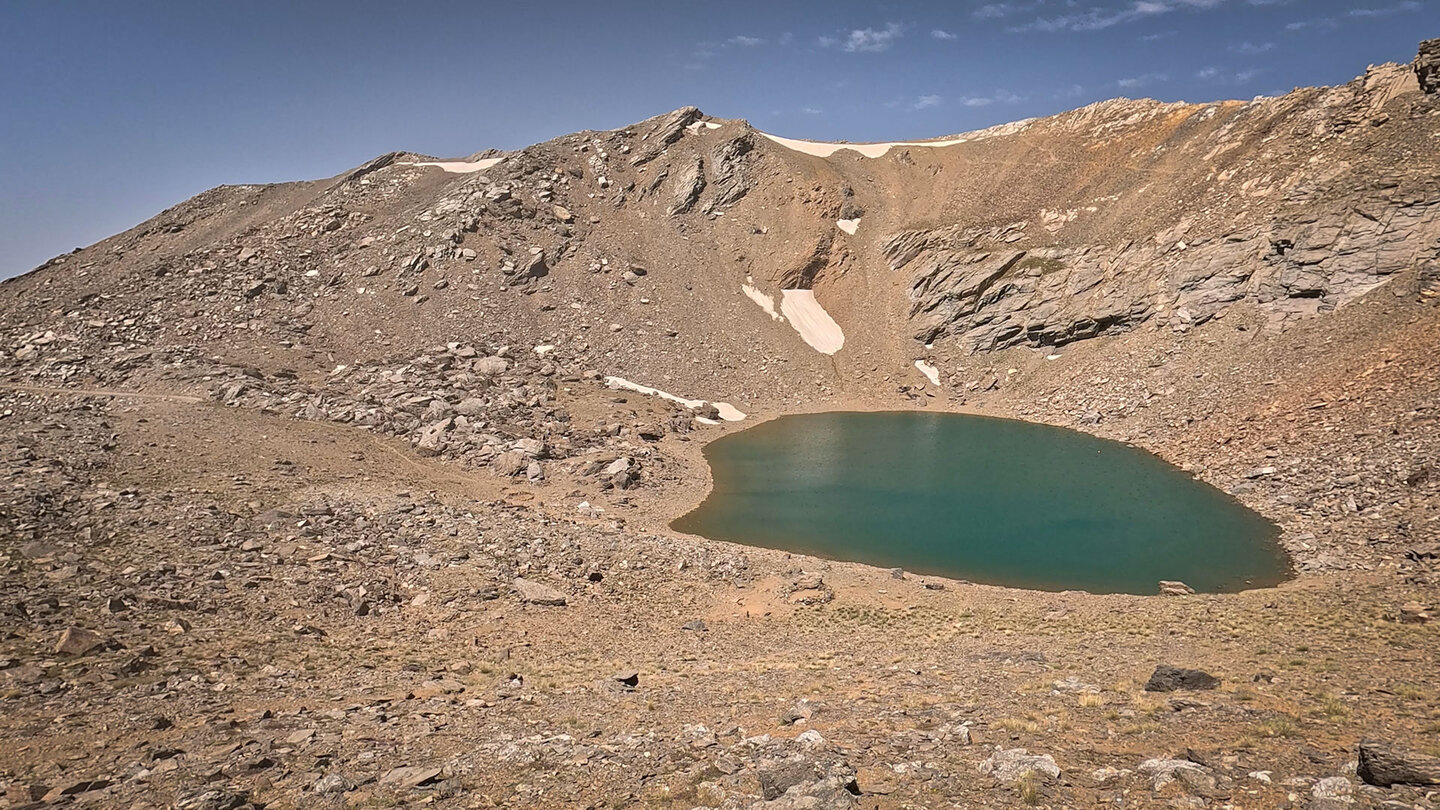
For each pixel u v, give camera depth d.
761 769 17.28
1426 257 79.75
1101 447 83.88
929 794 16.12
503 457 72.75
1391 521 51.06
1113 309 103.81
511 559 49.06
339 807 17.52
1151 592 47.81
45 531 43.88
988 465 79.25
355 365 96.06
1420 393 63.72
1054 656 32.31
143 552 42.69
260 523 49.34
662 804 16.70
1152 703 22.28
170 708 25.56
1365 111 98.19
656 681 30.66
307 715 24.92
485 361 98.88
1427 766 13.97
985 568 53.16
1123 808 14.67
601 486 70.94
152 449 61.81
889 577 50.38
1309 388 75.19
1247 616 37.69
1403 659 26.92
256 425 72.06
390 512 54.53
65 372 85.62
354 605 40.09
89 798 18.14
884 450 86.62
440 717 24.89
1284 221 91.31
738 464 82.06
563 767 19.31
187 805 17.36
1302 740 17.91
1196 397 85.62
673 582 48.16
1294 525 56.31
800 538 60.41
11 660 28.77
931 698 25.62
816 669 32.47
